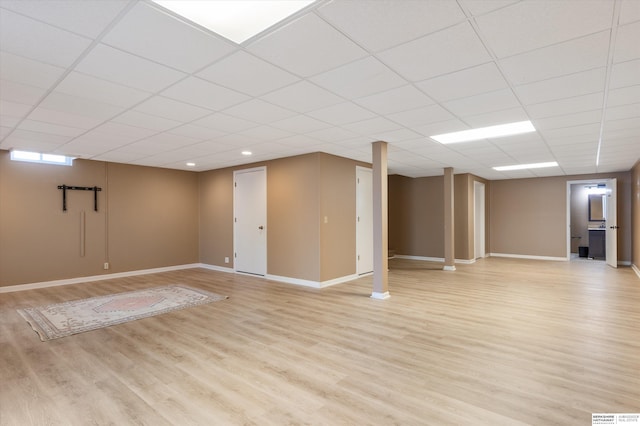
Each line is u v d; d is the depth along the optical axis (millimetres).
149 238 7184
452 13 1812
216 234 7656
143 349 3090
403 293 5246
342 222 6141
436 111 3484
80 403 2209
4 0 1667
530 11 1786
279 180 6297
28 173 5664
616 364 2715
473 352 2979
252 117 3689
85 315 4121
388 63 2422
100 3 1712
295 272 6020
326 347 3115
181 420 2021
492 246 9945
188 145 5121
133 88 2857
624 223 8078
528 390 2334
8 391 2363
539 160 6527
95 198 6410
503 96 3057
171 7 1752
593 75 2594
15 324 3791
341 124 3977
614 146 5172
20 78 2637
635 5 1714
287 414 2078
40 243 5762
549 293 5195
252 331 3549
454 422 1985
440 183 9172
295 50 2232
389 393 2314
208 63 2412
